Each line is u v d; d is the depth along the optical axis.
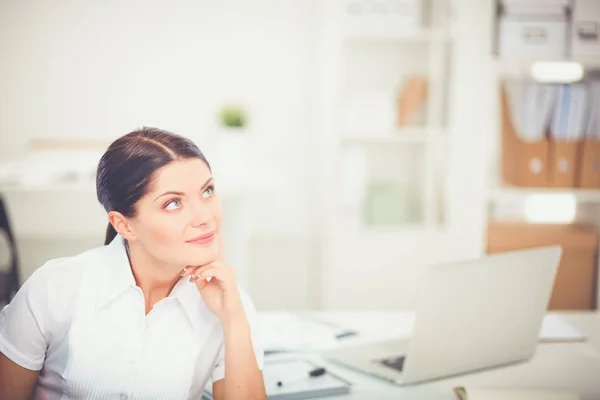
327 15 3.36
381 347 1.47
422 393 1.26
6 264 3.66
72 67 3.70
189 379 1.18
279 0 3.77
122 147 1.08
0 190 2.80
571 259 3.14
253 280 3.99
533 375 1.36
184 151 1.09
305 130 3.88
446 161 3.29
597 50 3.04
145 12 3.71
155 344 1.16
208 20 3.75
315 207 3.95
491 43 3.13
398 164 3.68
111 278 1.15
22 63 3.67
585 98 3.03
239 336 1.16
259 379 1.17
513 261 1.31
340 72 3.24
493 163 3.32
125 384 1.16
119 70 3.73
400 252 3.33
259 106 3.84
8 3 3.61
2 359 1.14
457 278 1.24
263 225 3.95
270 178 3.19
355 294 3.35
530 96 3.04
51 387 1.20
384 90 3.33
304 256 3.99
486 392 1.21
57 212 2.94
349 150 3.31
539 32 3.05
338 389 1.24
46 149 2.96
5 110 3.69
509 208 3.35
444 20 3.24
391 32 3.21
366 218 3.36
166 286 1.18
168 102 3.78
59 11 3.65
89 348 1.15
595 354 1.48
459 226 3.28
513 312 1.36
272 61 3.81
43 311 1.14
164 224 1.07
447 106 3.26
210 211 1.11
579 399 1.21
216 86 3.80
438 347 1.29
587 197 3.08
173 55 3.76
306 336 1.54
